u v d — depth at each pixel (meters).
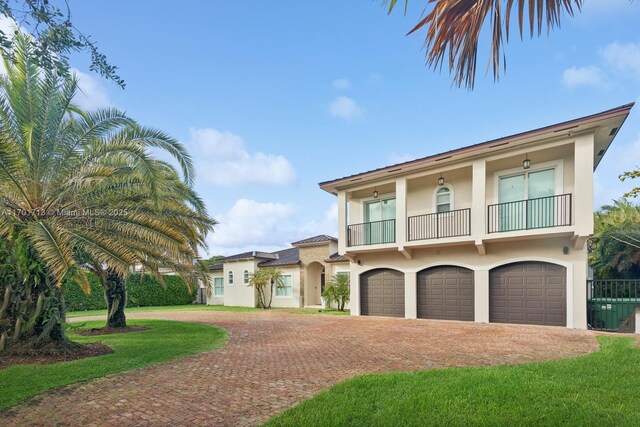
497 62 3.05
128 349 8.94
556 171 13.53
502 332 11.17
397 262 17.11
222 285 31.80
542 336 10.22
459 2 3.09
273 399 5.07
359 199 19.20
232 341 10.19
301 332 11.96
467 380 5.43
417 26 3.29
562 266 12.77
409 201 17.30
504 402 4.50
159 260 10.16
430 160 14.87
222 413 4.58
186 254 10.92
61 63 4.14
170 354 8.23
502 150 13.53
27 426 4.27
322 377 6.16
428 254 16.08
